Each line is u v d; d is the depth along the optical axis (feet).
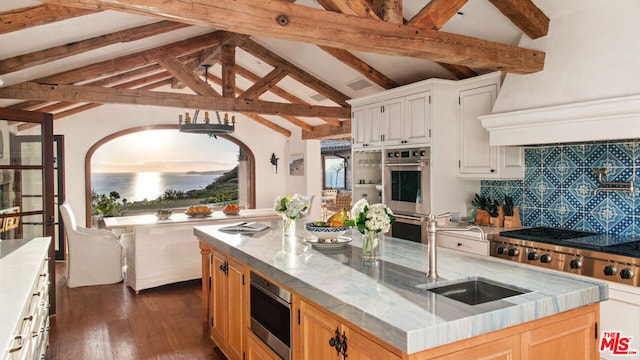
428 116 14.43
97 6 6.47
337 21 8.25
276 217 20.85
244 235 11.32
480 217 14.19
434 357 4.81
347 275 6.98
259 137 31.65
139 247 17.02
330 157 51.67
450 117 14.62
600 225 11.57
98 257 18.39
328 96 21.17
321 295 6.11
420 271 7.25
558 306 5.79
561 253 10.11
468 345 5.07
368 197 17.87
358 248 9.40
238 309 9.68
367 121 17.57
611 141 11.20
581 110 9.86
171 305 15.44
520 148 13.33
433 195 14.29
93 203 27.53
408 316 5.03
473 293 6.91
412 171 15.19
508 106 11.76
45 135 13.84
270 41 18.97
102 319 13.94
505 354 5.37
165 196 29.96
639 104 8.86
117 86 22.52
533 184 13.39
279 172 32.45
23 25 9.14
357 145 18.21
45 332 9.77
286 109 20.08
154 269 17.35
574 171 12.20
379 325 4.93
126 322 13.66
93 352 11.37
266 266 7.88
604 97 9.55
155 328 13.12
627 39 9.48
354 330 5.65
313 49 18.07
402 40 8.99
